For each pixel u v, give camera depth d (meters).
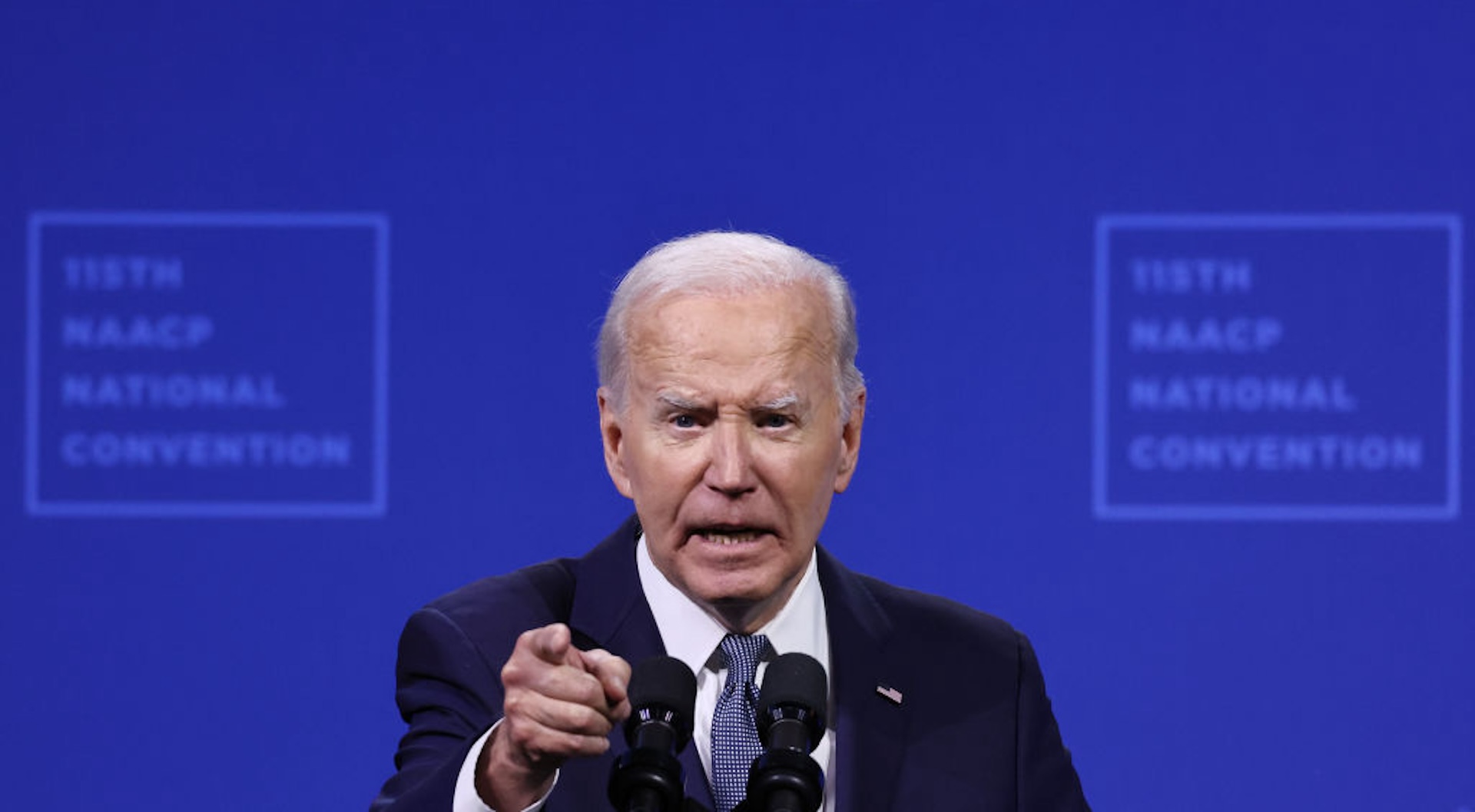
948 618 7.21
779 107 12.53
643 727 5.43
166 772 12.40
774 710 5.59
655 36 12.54
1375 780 12.30
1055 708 12.39
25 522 12.38
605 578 6.91
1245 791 12.36
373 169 12.49
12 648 12.37
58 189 12.41
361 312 12.49
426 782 5.70
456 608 6.89
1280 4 12.43
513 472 12.48
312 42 12.51
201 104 12.48
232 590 12.43
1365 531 12.33
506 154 12.52
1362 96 12.41
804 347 6.20
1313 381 12.35
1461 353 12.30
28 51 12.43
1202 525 12.38
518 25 12.52
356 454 12.48
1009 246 12.48
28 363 12.38
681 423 6.18
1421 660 12.30
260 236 12.46
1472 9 12.39
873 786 6.53
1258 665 12.36
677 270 6.25
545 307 12.49
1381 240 12.37
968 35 12.52
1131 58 12.48
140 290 12.42
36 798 12.38
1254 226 12.41
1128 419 12.41
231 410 12.45
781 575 6.26
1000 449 12.45
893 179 12.51
